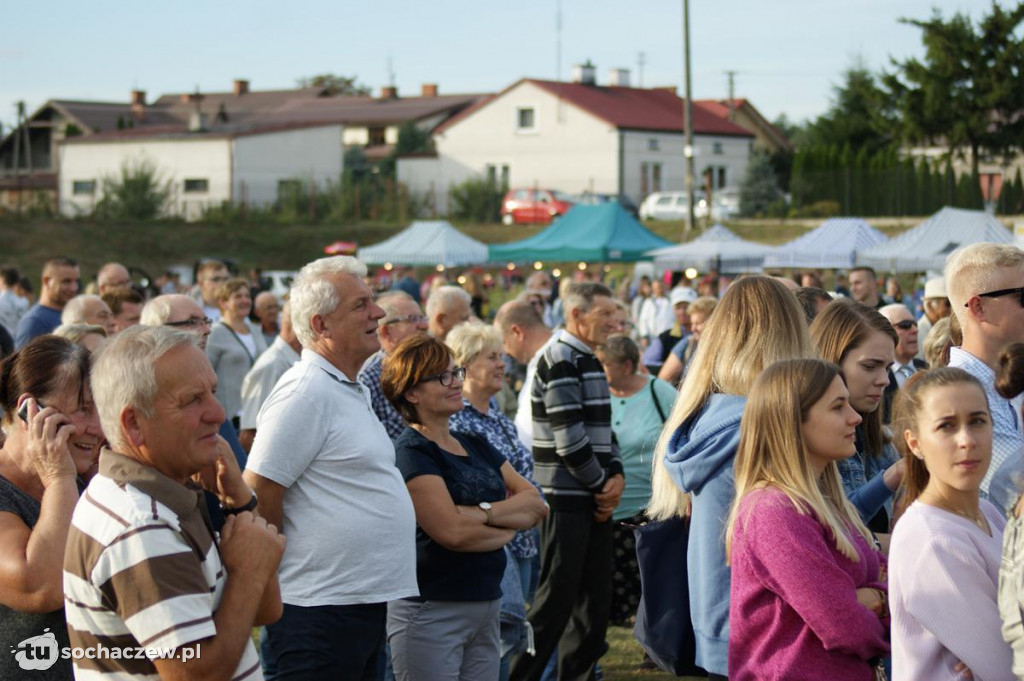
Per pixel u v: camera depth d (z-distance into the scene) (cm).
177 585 250
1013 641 268
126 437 261
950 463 299
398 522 385
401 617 425
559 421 525
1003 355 394
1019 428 389
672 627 412
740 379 362
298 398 378
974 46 4028
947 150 4262
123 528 251
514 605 484
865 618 293
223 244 3938
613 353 621
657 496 394
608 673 596
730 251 1989
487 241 4062
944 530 294
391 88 6506
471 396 516
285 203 4372
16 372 322
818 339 407
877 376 401
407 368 434
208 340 764
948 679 289
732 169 5038
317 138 4753
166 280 2216
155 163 4334
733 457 347
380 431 397
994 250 419
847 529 315
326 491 378
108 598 252
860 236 1941
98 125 5497
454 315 710
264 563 272
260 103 6556
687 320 1076
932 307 747
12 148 5519
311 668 372
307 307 390
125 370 260
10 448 318
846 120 4709
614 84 5300
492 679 439
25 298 1148
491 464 457
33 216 3966
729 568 346
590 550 538
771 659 301
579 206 2139
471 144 5016
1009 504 318
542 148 4872
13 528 304
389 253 2186
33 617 298
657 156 4828
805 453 310
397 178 5159
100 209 4159
